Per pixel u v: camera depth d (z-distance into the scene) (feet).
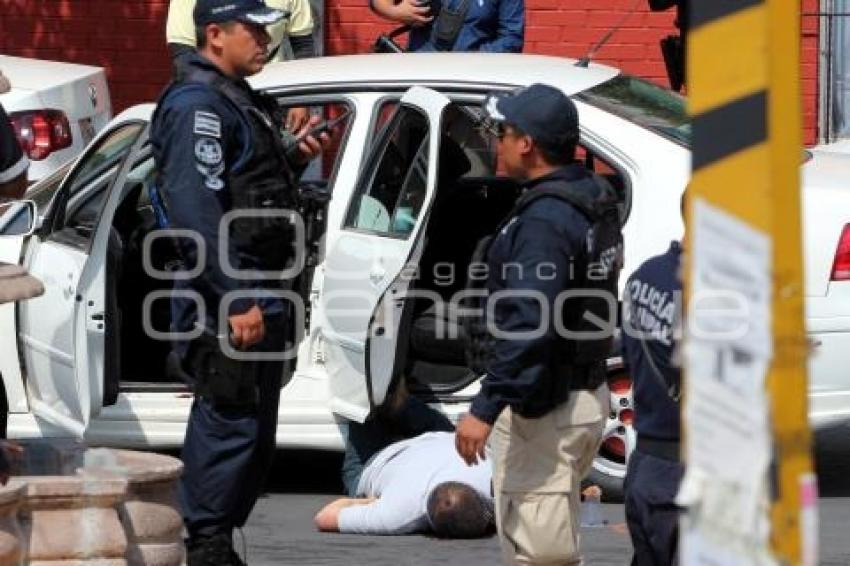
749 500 18.16
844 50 94.48
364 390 55.06
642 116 56.90
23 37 100.68
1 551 34.09
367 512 54.08
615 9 95.30
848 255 53.67
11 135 35.73
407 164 56.08
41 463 39.19
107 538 37.40
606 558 51.47
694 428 18.88
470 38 74.90
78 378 55.72
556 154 38.27
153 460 40.68
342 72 58.65
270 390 44.93
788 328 17.76
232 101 43.45
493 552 52.03
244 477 44.42
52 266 57.36
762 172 17.87
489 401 37.73
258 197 43.65
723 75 18.25
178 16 74.59
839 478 62.28
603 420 39.42
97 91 84.23
